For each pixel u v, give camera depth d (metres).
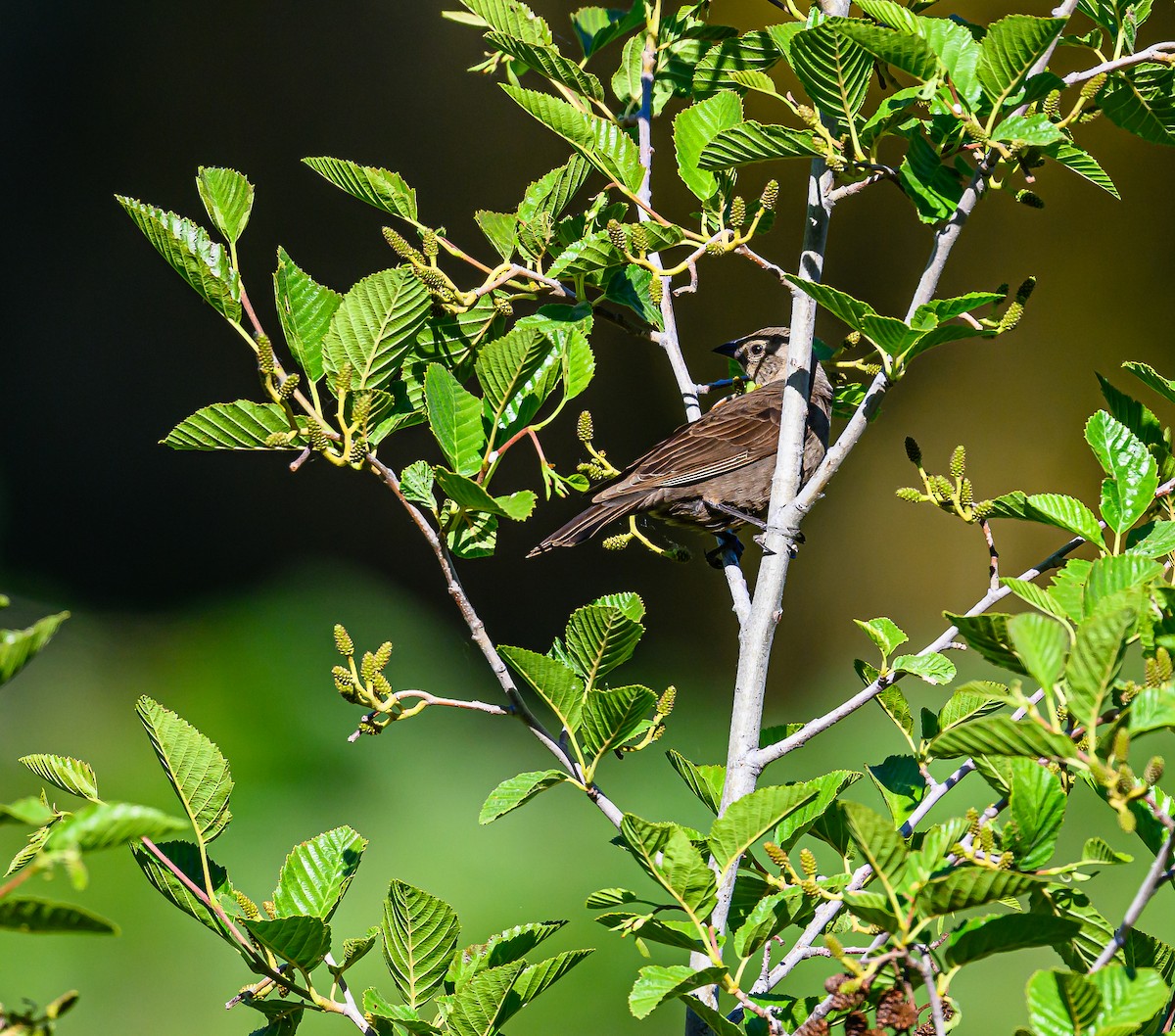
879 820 3.83
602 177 14.60
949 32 5.68
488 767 15.97
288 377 5.32
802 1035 4.19
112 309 24.16
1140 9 6.27
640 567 23.94
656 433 25.02
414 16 24.02
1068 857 12.66
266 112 24.19
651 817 15.11
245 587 21.62
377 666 5.11
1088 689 3.71
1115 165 23.58
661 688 20.97
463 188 24.70
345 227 24.45
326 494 23.50
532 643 23.67
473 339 6.39
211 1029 11.38
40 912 3.14
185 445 5.43
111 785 15.47
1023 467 24.09
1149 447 5.66
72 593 22.00
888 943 4.20
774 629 5.83
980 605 5.51
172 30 23.70
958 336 5.36
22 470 23.22
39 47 23.52
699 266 24.31
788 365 6.16
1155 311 23.94
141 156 24.16
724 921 4.96
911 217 24.17
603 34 7.79
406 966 5.08
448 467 5.68
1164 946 4.62
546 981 4.89
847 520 23.94
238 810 14.35
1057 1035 3.69
